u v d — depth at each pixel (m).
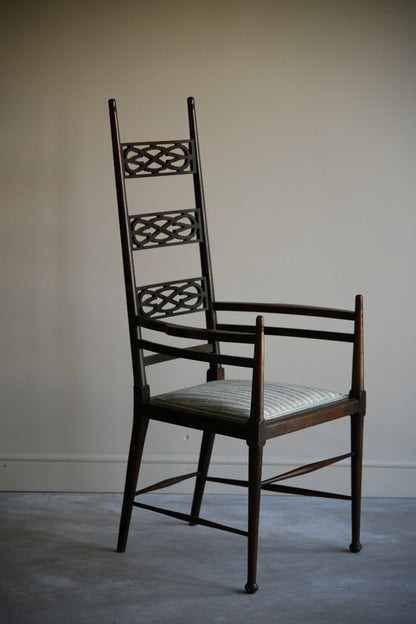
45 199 2.98
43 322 3.03
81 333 3.03
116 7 2.91
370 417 3.04
